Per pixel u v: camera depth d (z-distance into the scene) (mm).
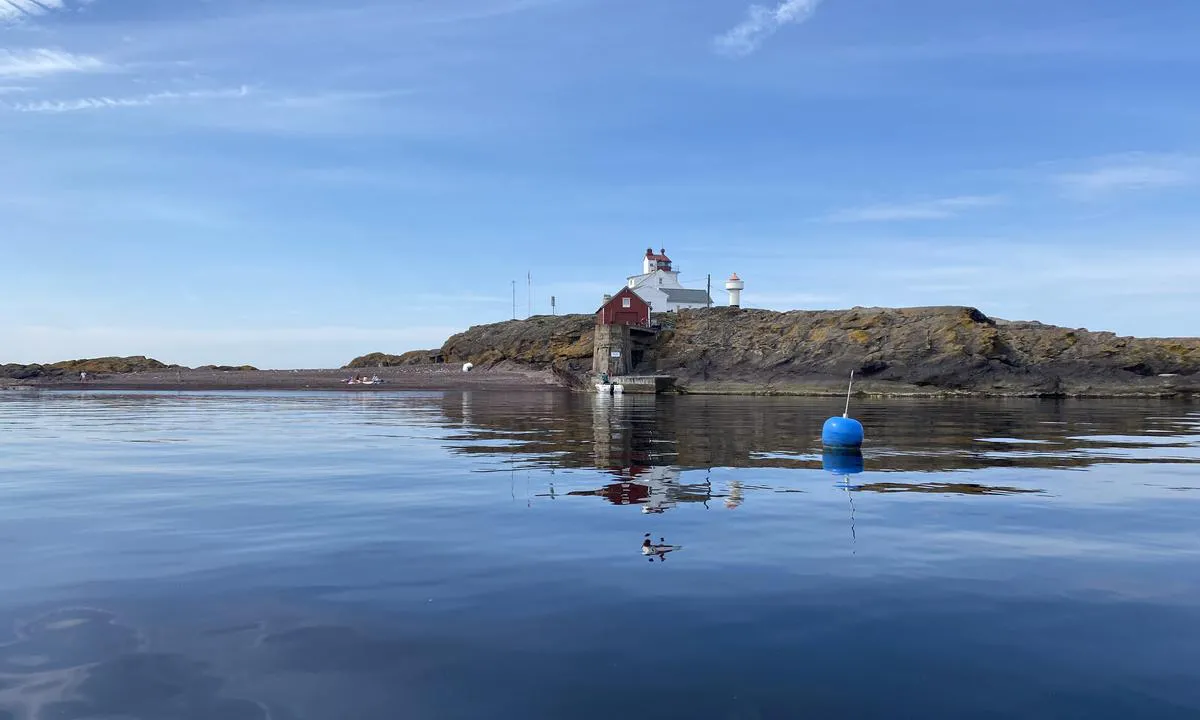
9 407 42625
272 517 9492
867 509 10031
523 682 4652
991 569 7141
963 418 32062
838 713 4273
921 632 5496
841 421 17609
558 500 10688
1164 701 4449
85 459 15992
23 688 4586
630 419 30234
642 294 98812
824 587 6531
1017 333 68875
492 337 104938
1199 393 58969
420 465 14773
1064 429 25438
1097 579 6840
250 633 5461
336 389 82000
